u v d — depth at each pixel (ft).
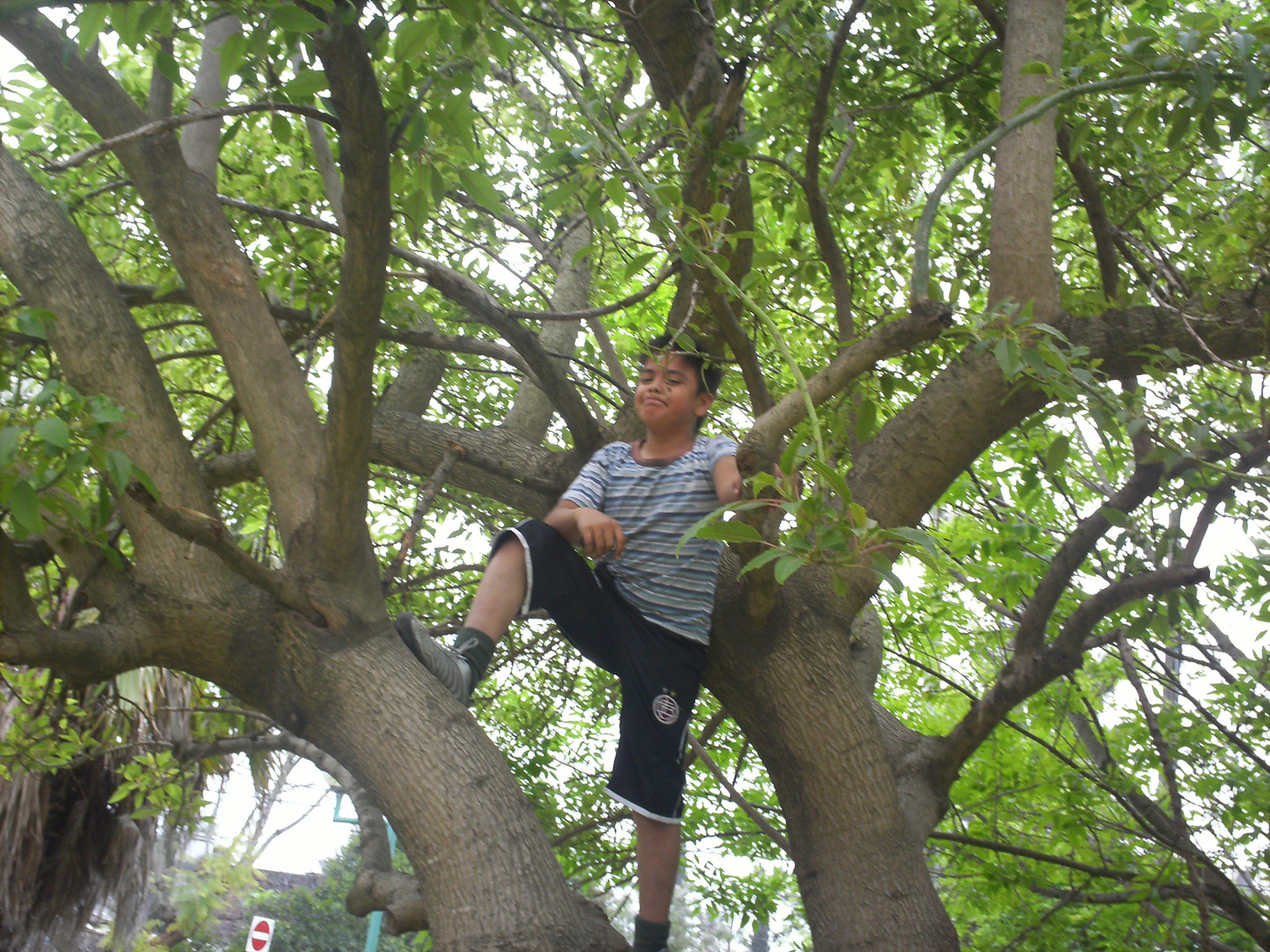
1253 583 13.23
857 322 14.16
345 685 7.29
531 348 9.78
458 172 7.18
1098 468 17.13
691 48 10.34
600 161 7.86
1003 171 9.80
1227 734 14.28
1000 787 16.92
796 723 8.66
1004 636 18.20
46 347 9.83
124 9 6.42
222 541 6.54
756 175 13.00
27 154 12.72
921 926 8.15
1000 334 7.00
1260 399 8.84
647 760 7.84
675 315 9.77
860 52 13.43
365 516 7.63
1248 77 6.98
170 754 14.07
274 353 8.67
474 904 6.52
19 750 11.70
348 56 5.73
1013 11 10.39
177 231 8.75
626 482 8.57
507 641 16.12
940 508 18.11
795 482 4.82
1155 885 13.38
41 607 12.47
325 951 56.39
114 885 23.95
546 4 10.64
